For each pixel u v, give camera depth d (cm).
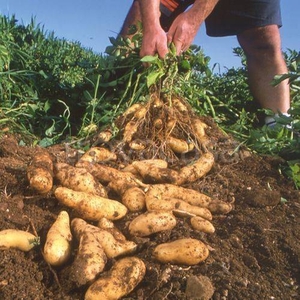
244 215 66
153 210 60
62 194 61
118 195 68
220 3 135
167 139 83
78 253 53
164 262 54
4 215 60
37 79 117
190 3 129
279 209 69
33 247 56
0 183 67
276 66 131
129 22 123
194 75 116
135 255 56
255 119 127
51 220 61
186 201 67
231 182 76
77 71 147
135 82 98
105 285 50
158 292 51
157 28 91
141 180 73
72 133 102
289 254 58
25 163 75
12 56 121
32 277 52
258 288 52
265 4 130
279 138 88
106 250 55
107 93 104
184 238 56
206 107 102
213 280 52
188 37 94
